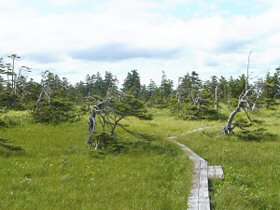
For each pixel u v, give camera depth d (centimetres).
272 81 9356
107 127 5362
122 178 2586
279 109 9094
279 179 2655
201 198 1989
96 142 4025
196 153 3881
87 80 14900
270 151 3981
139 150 3912
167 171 2850
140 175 2692
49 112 5906
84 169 2903
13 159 3272
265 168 3038
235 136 5144
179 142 4709
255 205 1967
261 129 5241
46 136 4609
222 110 9306
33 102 6656
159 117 8519
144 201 1969
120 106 4397
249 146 4359
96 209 1853
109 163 3191
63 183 2436
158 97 11906
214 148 4203
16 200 2027
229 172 2881
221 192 2145
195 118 7869
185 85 11081
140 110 4522
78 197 2086
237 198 2008
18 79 8612
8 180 2498
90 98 4559
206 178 2536
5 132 4775
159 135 5250
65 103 6150
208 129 5831
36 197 2089
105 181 2488
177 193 2133
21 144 4034
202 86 11000
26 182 2433
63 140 4356
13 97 7294
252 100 6078
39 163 3119
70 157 3438
